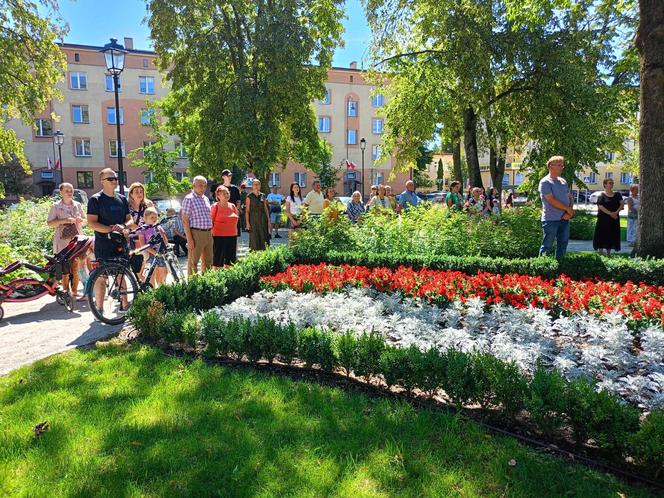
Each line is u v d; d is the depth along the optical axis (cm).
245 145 2212
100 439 321
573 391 310
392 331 513
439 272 705
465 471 286
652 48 797
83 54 4206
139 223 777
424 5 1791
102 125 4316
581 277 724
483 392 348
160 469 290
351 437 322
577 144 1767
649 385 352
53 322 653
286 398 382
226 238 885
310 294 632
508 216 1150
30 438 324
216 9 2355
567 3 1287
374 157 5031
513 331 485
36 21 1789
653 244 816
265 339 451
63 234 752
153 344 524
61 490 270
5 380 427
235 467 287
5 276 746
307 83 2422
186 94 2509
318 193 1284
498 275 680
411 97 2064
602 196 1148
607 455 300
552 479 278
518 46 1708
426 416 346
